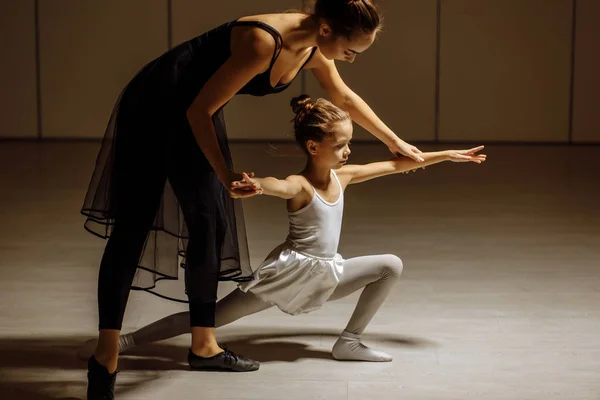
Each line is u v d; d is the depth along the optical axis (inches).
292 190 126.4
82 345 146.2
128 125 127.4
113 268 123.9
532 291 177.9
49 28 415.2
